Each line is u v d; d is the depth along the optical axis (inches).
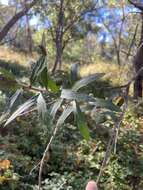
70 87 48.3
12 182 228.8
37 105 45.5
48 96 47.6
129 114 343.9
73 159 280.8
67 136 315.6
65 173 255.0
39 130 301.7
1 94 295.3
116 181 254.1
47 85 48.6
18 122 308.8
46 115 45.0
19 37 1076.5
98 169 270.7
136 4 106.8
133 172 262.5
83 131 44.2
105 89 61.3
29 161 263.0
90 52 1348.4
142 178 258.1
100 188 248.1
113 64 954.1
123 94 64.8
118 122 55.4
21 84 49.6
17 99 48.2
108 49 1231.5
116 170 259.6
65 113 44.6
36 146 290.2
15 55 1001.5
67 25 755.4
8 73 49.8
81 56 1286.9
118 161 275.0
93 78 47.6
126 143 303.0
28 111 48.7
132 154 288.7
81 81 47.6
